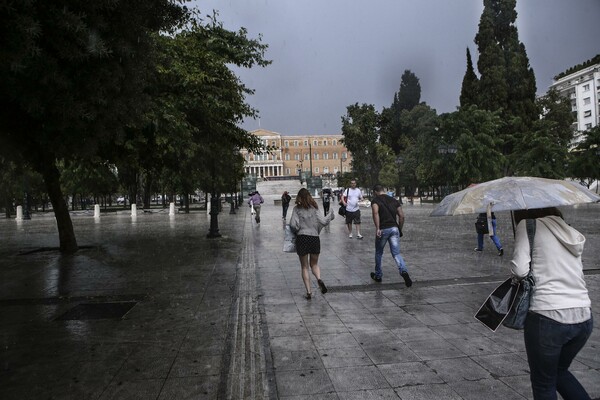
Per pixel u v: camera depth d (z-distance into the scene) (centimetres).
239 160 2094
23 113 675
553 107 5488
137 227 2102
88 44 523
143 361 425
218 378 383
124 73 636
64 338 498
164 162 1526
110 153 1288
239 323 536
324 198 2402
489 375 374
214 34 1388
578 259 260
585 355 407
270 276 825
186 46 1217
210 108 1244
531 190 285
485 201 290
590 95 8306
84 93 596
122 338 494
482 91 4597
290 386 362
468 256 1012
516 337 466
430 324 516
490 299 278
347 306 604
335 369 393
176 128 1132
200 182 3641
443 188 4509
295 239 667
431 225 1852
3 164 1002
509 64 4550
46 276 883
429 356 418
